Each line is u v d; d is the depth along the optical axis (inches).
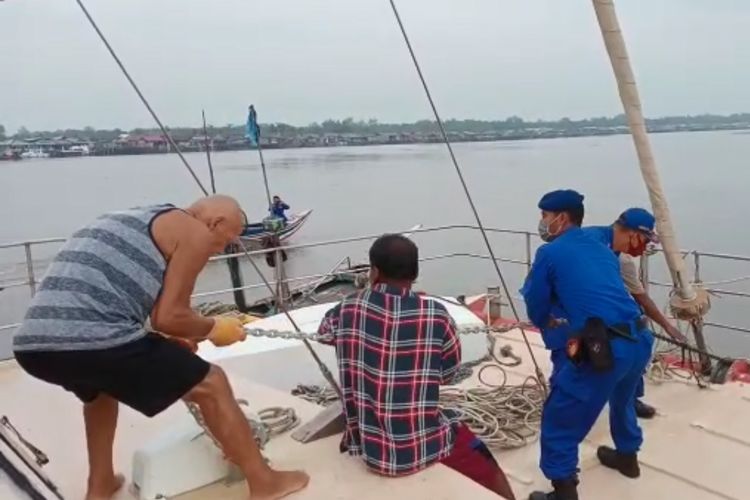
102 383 100.4
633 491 154.4
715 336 518.0
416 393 119.2
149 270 99.1
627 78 168.4
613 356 137.8
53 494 89.9
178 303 100.6
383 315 119.3
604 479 159.8
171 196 2529.5
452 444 124.5
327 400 205.6
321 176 3654.0
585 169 3698.3
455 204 1830.7
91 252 98.8
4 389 171.8
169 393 102.8
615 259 150.3
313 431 134.3
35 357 98.5
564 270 144.6
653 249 217.9
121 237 99.7
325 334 125.0
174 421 145.6
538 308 152.3
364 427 119.8
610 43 164.7
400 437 118.3
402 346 118.5
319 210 1840.6
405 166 4958.2
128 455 131.9
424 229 310.3
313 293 349.4
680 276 194.1
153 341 102.3
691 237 1013.8
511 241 1080.8
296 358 218.1
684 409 195.2
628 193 1861.5
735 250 893.2
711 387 209.0
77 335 96.4
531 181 2672.2
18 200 2559.1
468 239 1135.6
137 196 2588.6
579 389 140.2
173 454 116.6
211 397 106.7
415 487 114.8
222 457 119.5
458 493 112.7
